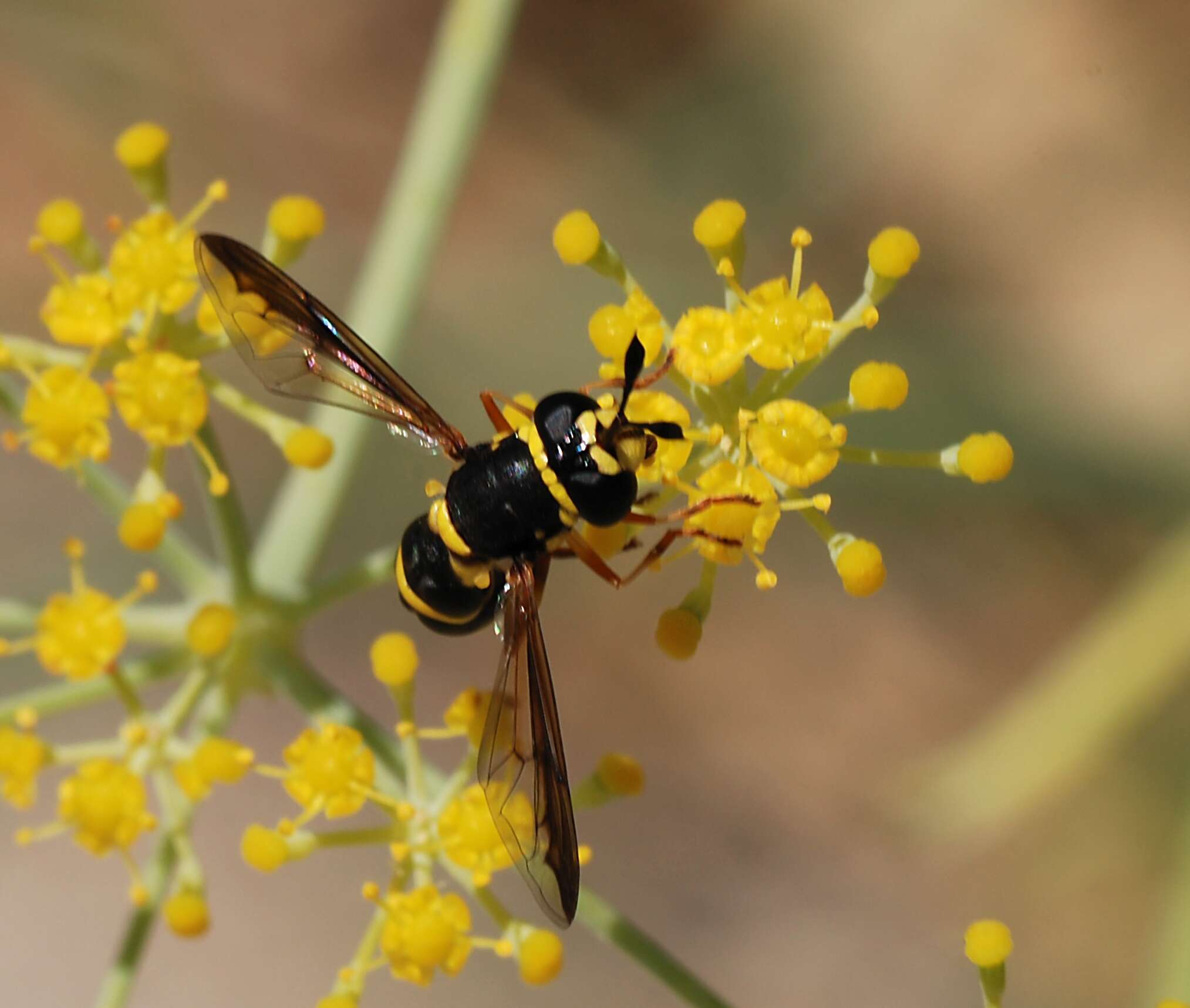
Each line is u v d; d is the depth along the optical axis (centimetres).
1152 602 16
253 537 17
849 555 13
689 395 13
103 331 14
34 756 14
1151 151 17
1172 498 17
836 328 13
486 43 15
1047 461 17
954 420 16
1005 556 17
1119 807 17
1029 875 17
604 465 13
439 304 17
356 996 14
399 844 14
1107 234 17
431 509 14
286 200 14
